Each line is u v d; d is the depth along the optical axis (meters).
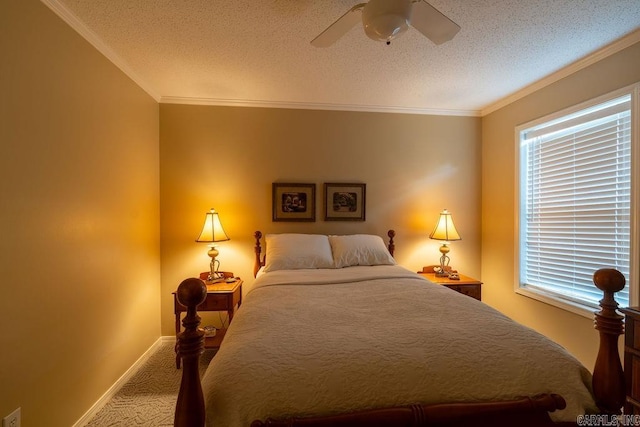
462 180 3.20
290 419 0.87
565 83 2.31
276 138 3.00
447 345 1.08
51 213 1.52
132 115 2.34
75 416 1.67
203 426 0.88
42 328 1.46
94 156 1.87
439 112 3.19
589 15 1.65
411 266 3.17
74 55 1.69
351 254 2.66
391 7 1.20
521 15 1.66
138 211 2.43
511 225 2.87
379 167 3.13
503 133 2.96
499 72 2.35
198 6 1.58
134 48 1.98
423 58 2.13
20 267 1.34
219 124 2.92
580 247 2.25
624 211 1.95
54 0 1.51
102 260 1.94
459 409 0.91
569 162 2.34
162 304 2.86
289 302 1.61
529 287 2.71
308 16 1.67
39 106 1.45
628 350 1.39
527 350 1.07
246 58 2.13
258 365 0.97
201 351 0.92
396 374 0.97
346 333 1.17
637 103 1.82
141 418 1.78
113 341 2.05
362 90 2.70
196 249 2.89
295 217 3.00
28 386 1.38
